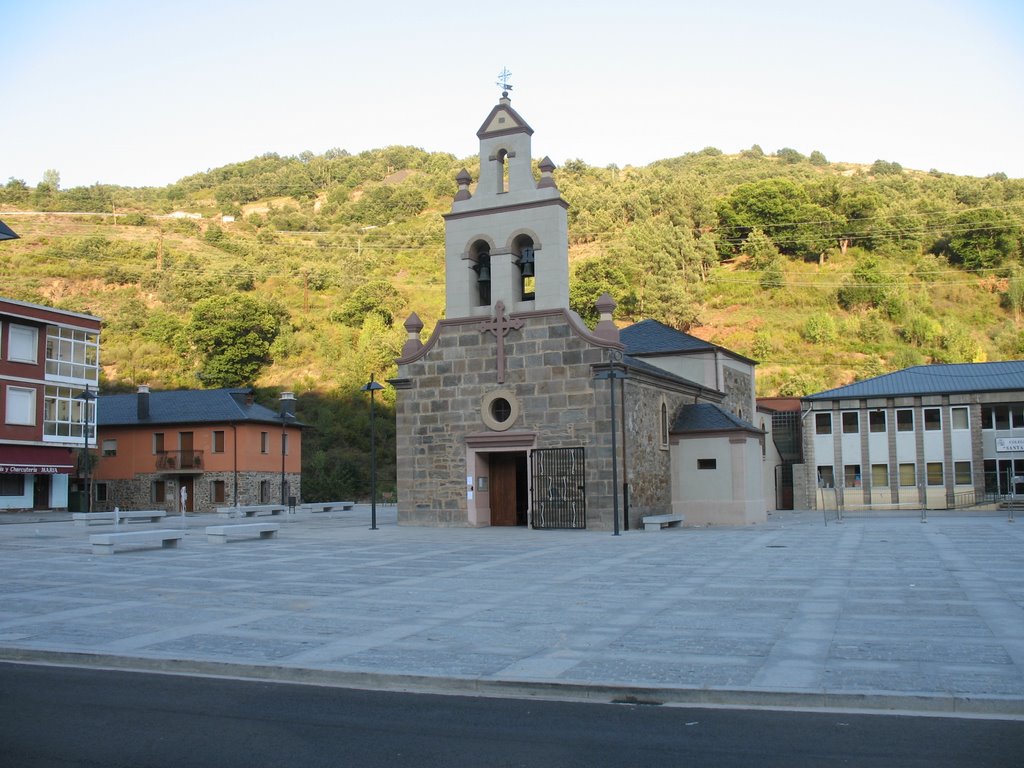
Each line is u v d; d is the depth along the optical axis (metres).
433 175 177.38
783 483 57.75
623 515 31.17
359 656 10.47
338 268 112.69
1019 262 104.94
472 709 8.47
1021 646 10.41
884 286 98.19
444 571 19.00
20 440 50.59
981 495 52.03
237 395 65.38
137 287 107.62
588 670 9.61
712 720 7.98
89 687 9.51
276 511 50.00
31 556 23.44
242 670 10.11
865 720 7.92
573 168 162.88
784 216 116.31
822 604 13.66
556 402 31.86
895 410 54.12
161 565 20.91
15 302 50.28
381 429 77.69
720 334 93.88
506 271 32.91
